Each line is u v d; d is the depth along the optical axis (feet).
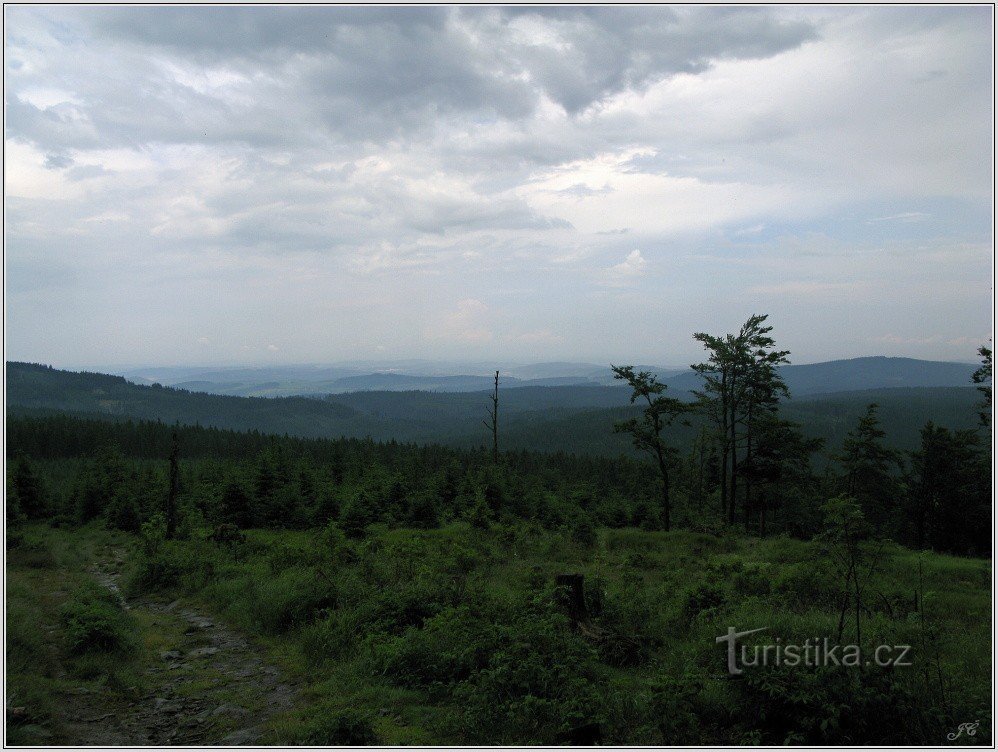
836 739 19.95
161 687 28.12
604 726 22.09
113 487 132.46
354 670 29.07
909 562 57.93
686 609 38.27
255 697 27.07
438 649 29.40
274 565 53.78
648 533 90.84
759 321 123.24
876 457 123.65
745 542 84.99
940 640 26.78
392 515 108.88
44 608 40.37
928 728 20.45
